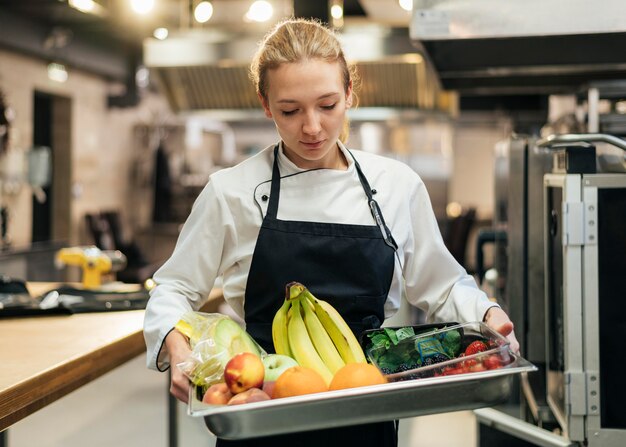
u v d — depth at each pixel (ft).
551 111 23.35
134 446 14.24
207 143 39.45
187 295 5.51
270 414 4.07
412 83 18.45
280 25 5.06
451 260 5.70
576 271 6.57
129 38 31.35
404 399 4.23
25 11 24.38
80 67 30.27
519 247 9.09
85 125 32.76
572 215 6.54
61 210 31.81
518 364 4.47
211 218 5.44
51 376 6.24
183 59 17.22
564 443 7.45
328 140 4.88
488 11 7.59
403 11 23.02
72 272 26.21
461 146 37.76
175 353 4.87
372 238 5.32
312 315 4.93
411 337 4.93
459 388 4.30
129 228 37.65
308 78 4.68
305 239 5.28
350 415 4.18
